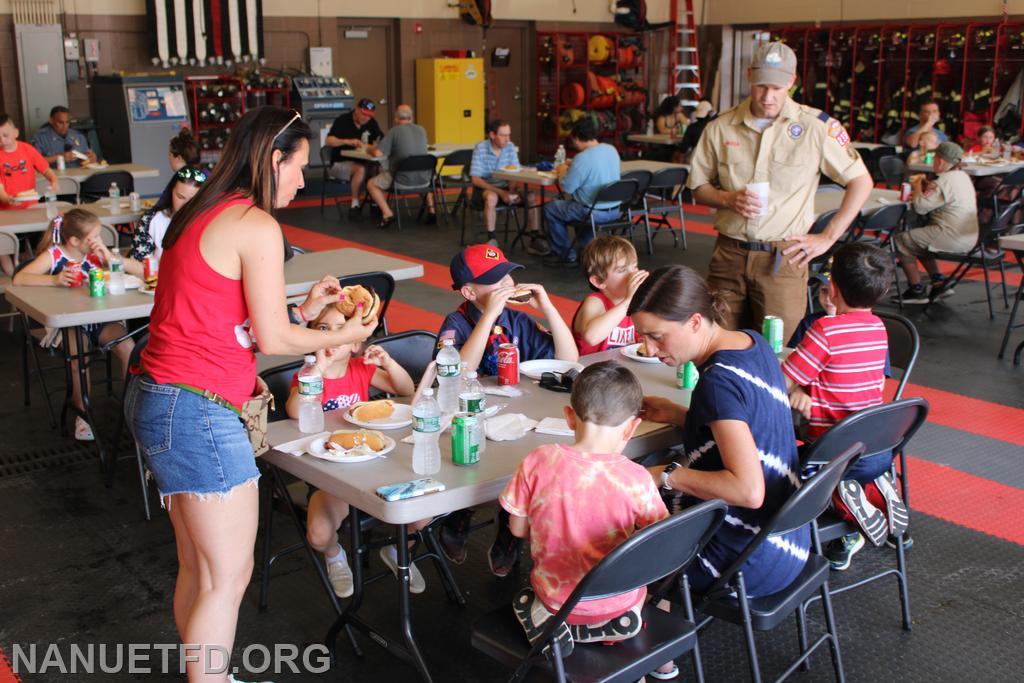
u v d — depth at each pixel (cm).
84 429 450
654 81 1680
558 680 205
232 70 1326
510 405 288
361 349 329
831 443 257
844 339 293
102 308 391
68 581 332
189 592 242
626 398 215
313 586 330
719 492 225
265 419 231
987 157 985
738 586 234
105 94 1207
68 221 443
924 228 693
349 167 1105
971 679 275
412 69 1484
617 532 212
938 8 1377
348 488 230
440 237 980
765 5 1560
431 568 342
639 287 238
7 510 385
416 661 252
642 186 863
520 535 220
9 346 604
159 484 226
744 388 228
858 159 417
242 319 221
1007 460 430
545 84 1608
